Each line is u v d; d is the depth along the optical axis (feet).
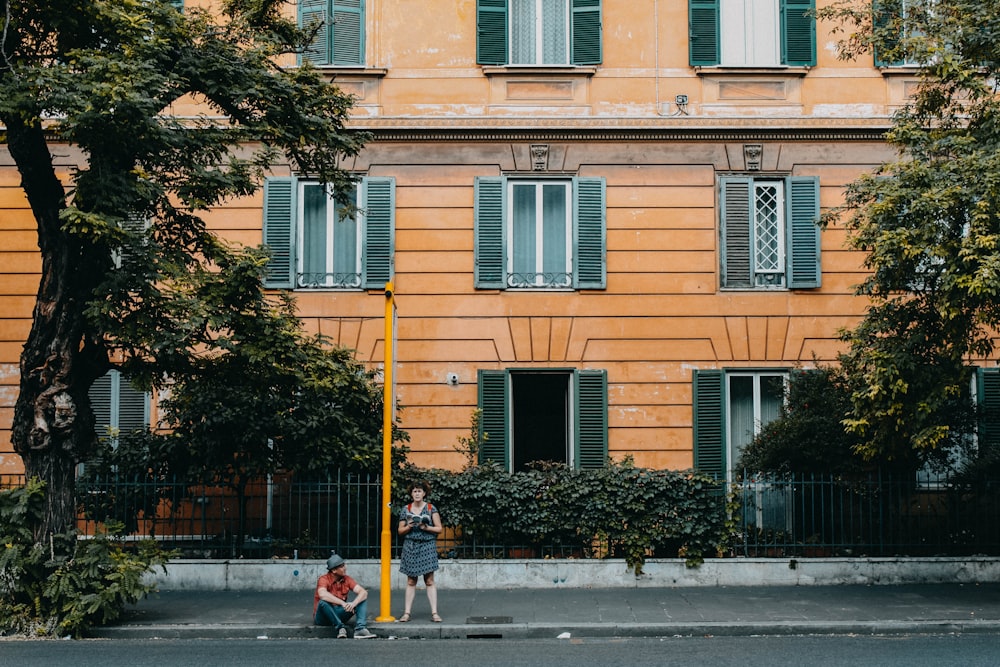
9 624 41.70
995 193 41.78
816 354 61.52
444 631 41.75
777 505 54.70
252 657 36.78
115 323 41.34
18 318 62.69
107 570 42.75
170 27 43.45
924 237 43.47
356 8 64.03
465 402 61.52
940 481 54.34
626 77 63.31
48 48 43.47
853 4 61.05
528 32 64.44
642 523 52.16
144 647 39.24
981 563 52.01
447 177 62.90
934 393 44.60
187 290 43.57
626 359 61.72
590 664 34.99
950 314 42.86
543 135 62.64
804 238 62.23
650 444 61.11
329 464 52.47
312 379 49.08
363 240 62.64
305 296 62.23
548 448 62.44
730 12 64.23
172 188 44.75
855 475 53.67
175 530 53.52
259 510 56.59
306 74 47.75
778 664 34.76
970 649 37.58
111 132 40.40
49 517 42.70
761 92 63.31
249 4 48.62
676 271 62.18
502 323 61.93
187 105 63.26
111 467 53.62
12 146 42.14
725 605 46.11
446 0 64.03
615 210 62.69
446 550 54.54
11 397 62.08
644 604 46.60
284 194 62.69
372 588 51.85
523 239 63.05
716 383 61.21
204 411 51.93
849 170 62.80
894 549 53.11
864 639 40.24
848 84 63.16
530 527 52.47
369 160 63.05
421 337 61.87
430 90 63.36
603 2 63.93
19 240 63.10
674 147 62.90
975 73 46.06
